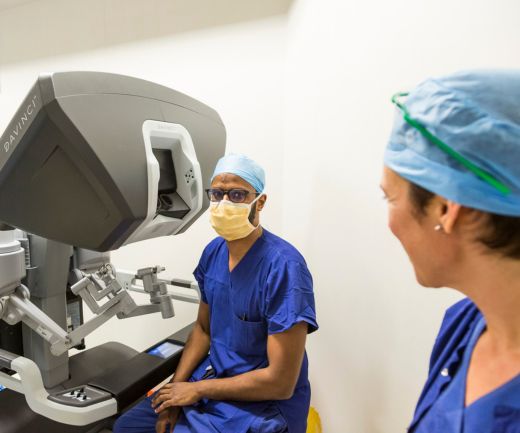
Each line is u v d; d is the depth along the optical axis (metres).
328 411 1.37
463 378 0.47
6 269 0.82
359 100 1.09
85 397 0.88
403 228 0.44
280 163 1.72
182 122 0.84
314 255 1.38
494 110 0.35
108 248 0.71
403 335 1.01
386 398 1.08
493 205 0.34
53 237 0.72
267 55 1.68
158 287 1.09
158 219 0.80
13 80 2.27
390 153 0.45
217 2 1.72
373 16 1.03
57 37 2.09
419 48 0.89
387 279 1.04
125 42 1.93
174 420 1.01
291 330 0.96
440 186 0.37
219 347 1.13
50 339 0.89
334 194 1.23
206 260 1.24
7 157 0.66
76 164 0.63
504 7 0.73
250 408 0.97
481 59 0.77
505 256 0.36
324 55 1.27
